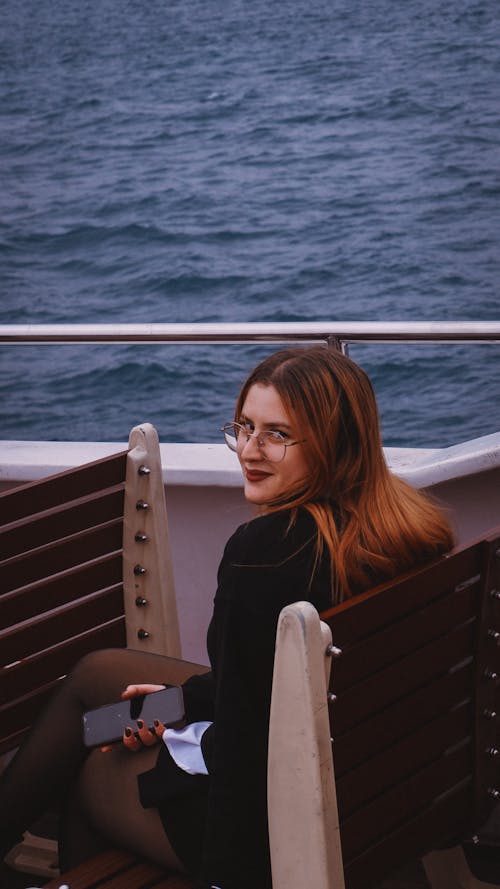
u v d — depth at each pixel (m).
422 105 39.69
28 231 34.66
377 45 45.31
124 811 1.86
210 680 1.91
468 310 28.41
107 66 47.19
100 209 35.31
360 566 1.69
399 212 32.97
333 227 32.56
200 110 41.62
